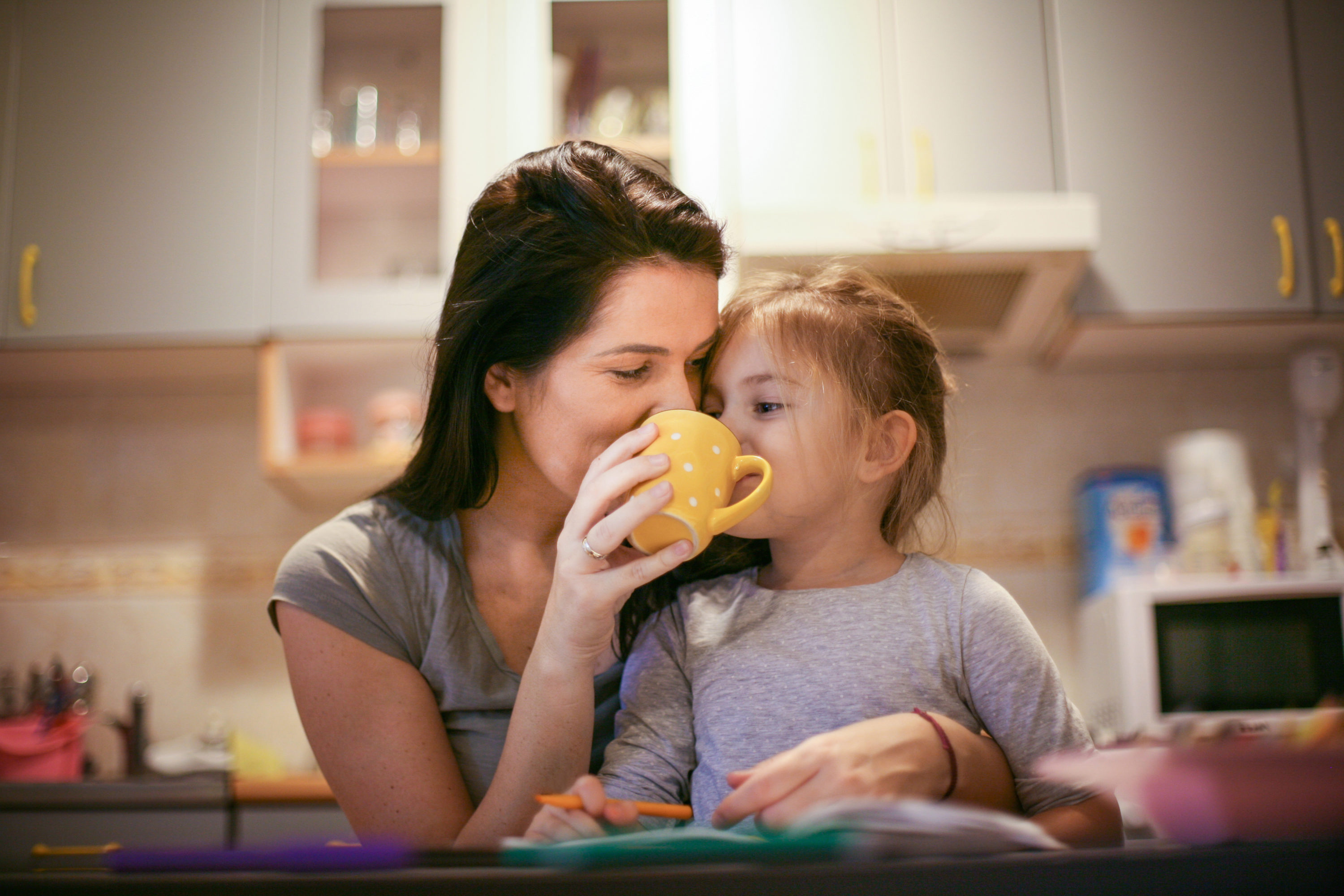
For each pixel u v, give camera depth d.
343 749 0.97
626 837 0.50
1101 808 0.85
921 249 2.04
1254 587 2.11
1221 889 0.44
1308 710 2.06
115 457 2.59
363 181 2.35
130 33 2.37
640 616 1.07
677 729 0.98
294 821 2.08
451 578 1.03
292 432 2.37
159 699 2.49
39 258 2.29
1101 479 2.37
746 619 1.00
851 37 2.33
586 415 0.95
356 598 1.00
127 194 2.31
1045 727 0.89
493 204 1.00
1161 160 2.30
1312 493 2.36
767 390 1.02
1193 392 2.56
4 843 2.05
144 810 2.07
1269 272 2.27
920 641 0.94
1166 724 2.06
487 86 2.34
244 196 2.31
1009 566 2.50
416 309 2.26
